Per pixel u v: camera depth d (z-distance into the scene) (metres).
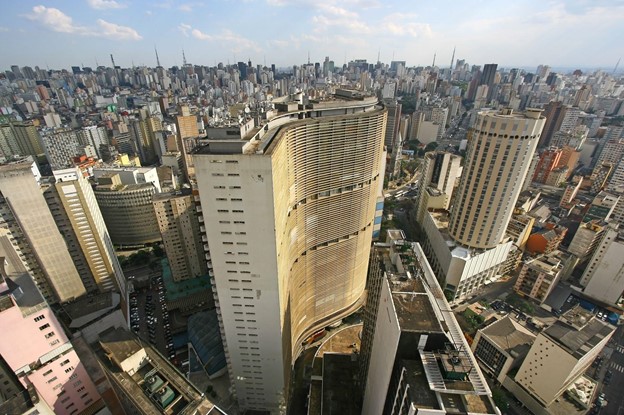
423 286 83.38
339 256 144.12
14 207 131.50
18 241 140.00
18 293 90.81
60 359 93.88
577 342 120.50
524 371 134.00
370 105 133.38
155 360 94.56
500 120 157.38
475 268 186.88
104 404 106.44
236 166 74.44
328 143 112.75
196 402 81.12
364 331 121.12
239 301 95.81
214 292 96.25
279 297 94.19
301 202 115.75
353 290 164.38
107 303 137.12
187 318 176.88
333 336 149.75
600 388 143.00
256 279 90.88
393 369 73.44
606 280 186.25
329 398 116.81
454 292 187.38
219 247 86.19
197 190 78.25
